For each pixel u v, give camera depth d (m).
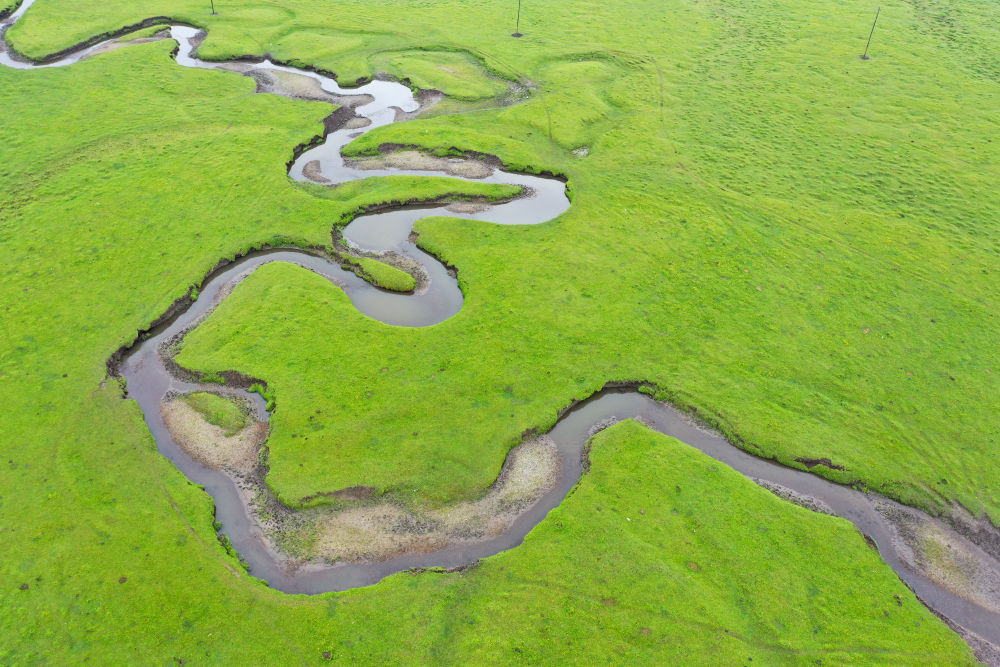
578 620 26.02
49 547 27.89
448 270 44.03
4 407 33.69
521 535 29.31
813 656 25.17
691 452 32.81
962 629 26.59
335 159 54.91
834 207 50.19
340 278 42.97
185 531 28.72
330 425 33.22
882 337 39.19
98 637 25.14
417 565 28.12
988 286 42.88
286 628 25.62
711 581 27.45
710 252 45.50
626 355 37.62
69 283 41.31
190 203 48.31
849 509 30.84
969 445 33.28
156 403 34.72
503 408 34.38
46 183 49.72
